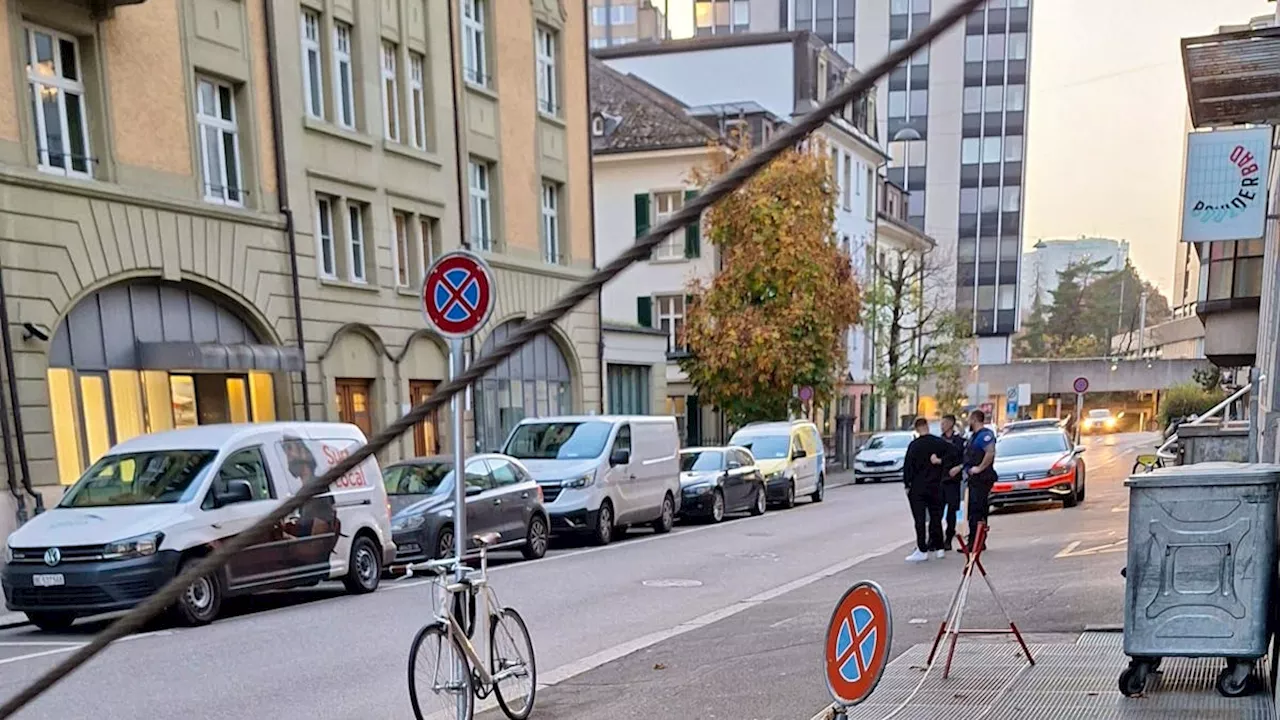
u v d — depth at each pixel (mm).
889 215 46062
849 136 38281
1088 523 13961
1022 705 5230
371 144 18812
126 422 14016
